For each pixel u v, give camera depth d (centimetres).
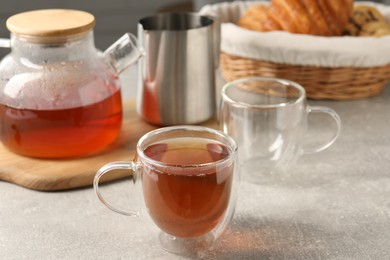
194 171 72
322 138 98
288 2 109
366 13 114
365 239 78
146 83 99
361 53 103
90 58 92
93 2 211
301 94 89
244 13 120
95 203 84
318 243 77
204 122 102
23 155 92
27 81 89
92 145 92
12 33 90
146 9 215
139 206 76
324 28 108
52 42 88
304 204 84
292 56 104
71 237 78
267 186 87
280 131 88
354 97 109
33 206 84
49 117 88
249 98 94
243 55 108
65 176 87
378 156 94
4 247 77
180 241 77
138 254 76
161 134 78
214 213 74
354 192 86
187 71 98
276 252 76
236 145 76
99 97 90
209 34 98
